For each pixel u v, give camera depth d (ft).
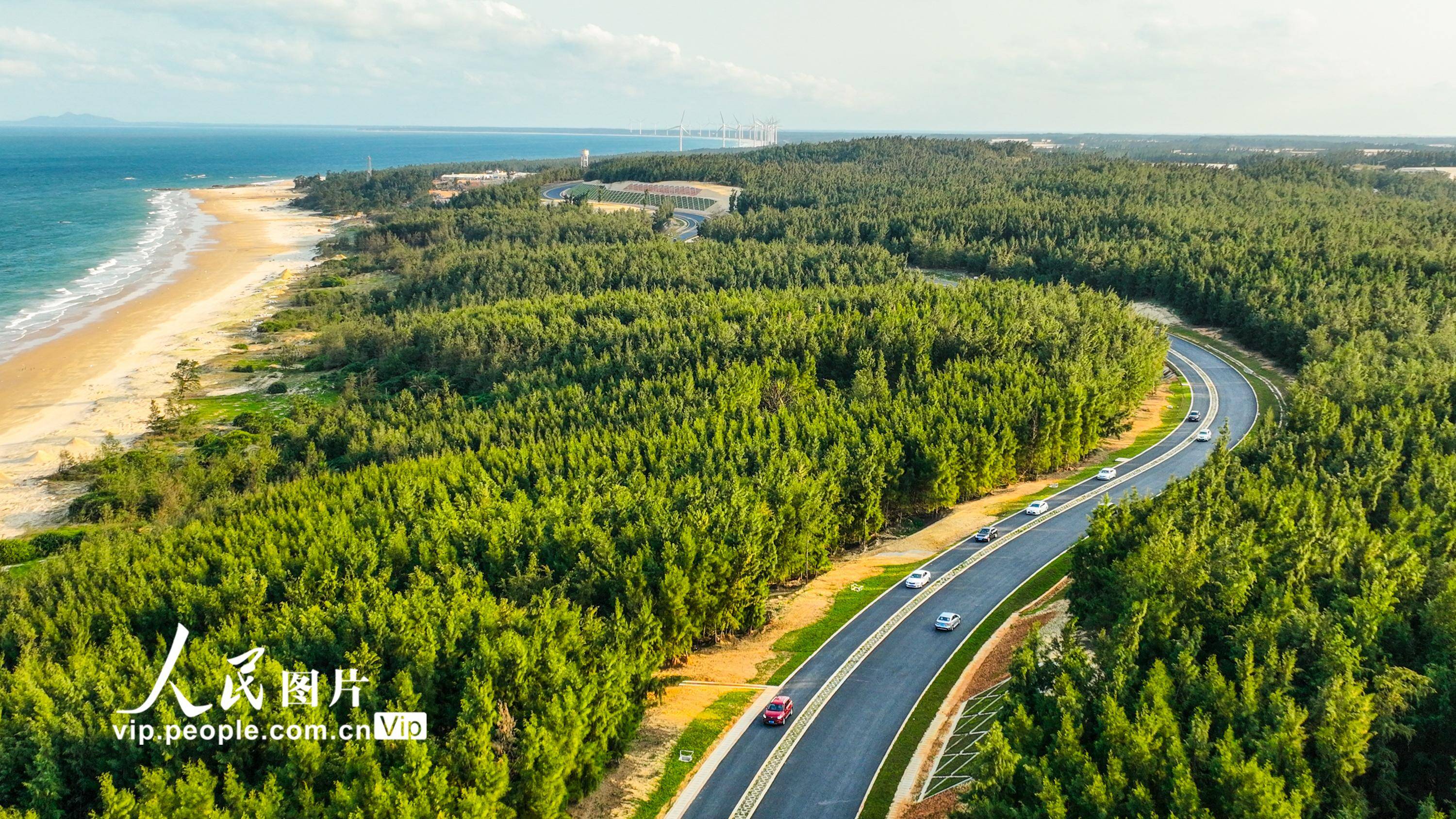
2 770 204.13
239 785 191.31
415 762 191.83
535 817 200.03
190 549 324.60
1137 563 233.76
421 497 348.18
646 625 248.52
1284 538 255.50
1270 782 160.97
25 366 642.22
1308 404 384.88
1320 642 202.69
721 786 214.28
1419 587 224.53
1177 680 199.31
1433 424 358.02
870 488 341.41
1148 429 473.67
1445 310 535.60
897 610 295.48
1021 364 460.14
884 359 479.41
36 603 303.68
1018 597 297.74
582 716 209.77
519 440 423.23
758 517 291.58
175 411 532.32
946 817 189.47
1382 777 177.37
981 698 235.20
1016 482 411.95
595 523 306.55
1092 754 184.75
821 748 226.58
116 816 184.75
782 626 292.20
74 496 447.01
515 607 259.39
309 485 382.01
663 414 426.51
